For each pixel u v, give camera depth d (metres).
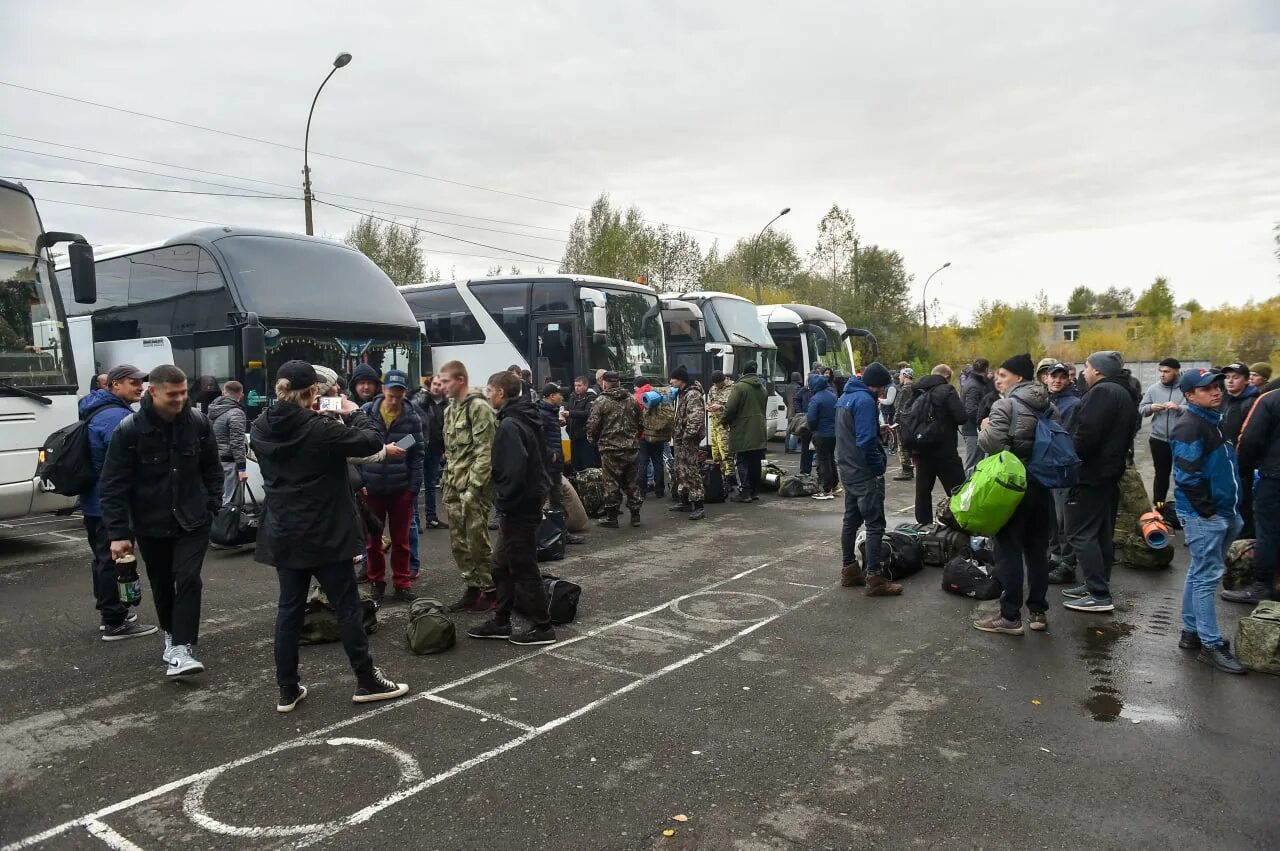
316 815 3.60
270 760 4.12
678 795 3.77
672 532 10.12
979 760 4.11
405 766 4.05
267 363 10.55
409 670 5.39
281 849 3.34
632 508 10.52
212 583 7.70
